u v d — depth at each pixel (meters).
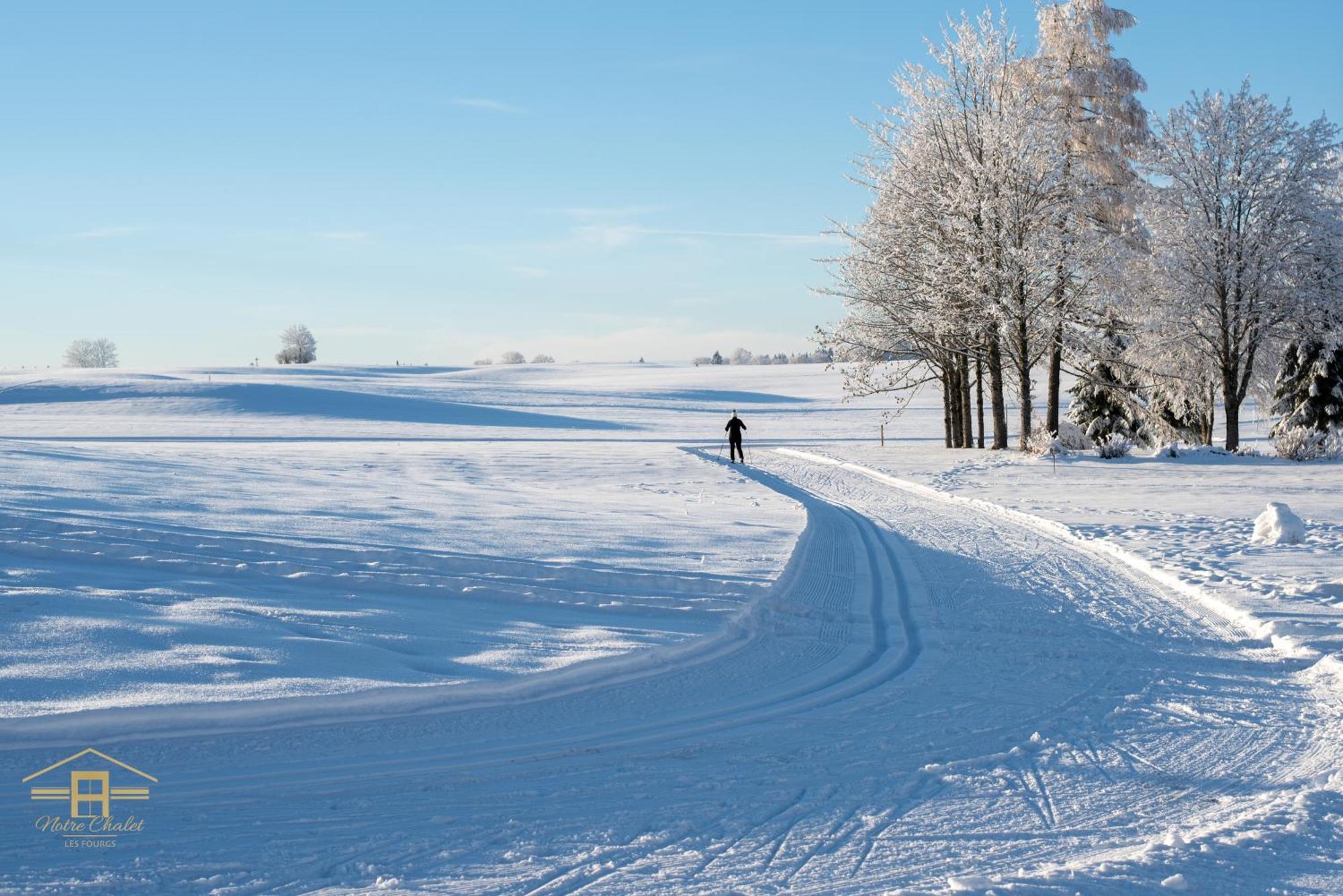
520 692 6.86
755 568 11.75
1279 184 32.88
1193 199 33.69
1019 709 7.13
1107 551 14.62
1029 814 5.15
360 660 7.09
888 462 33.28
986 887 4.12
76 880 4.05
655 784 5.45
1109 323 34.94
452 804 5.05
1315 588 11.12
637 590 10.37
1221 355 33.91
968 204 33.69
